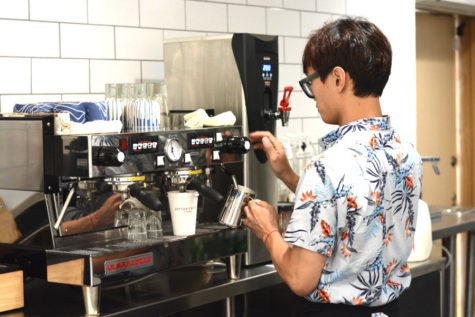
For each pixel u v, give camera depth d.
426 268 2.53
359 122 1.42
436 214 3.42
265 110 2.25
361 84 1.41
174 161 1.88
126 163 1.76
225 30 2.93
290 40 3.25
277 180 2.44
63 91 2.35
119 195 1.90
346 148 1.38
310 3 3.35
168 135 1.88
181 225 1.94
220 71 2.24
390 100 3.79
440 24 4.65
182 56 2.33
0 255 1.90
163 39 2.62
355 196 1.34
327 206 1.35
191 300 1.94
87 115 1.93
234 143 2.05
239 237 2.08
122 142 1.74
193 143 1.96
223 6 2.91
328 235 1.36
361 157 1.37
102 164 1.68
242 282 2.08
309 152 2.90
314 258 1.37
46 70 2.30
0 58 2.18
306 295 1.45
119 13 2.51
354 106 1.43
